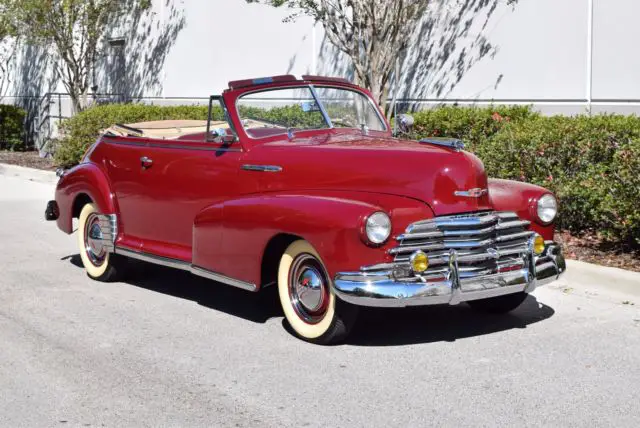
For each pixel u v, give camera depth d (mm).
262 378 5406
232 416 4789
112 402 5012
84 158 8320
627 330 6379
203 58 18109
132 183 7574
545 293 7465
